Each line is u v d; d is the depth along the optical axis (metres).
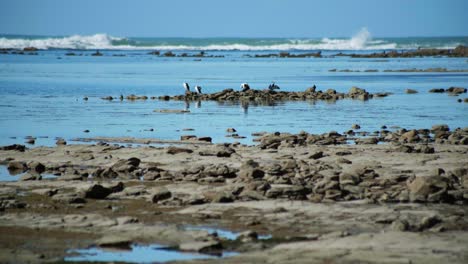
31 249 58.06
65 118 159.62
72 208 71.81
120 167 92.31
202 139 121.56
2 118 159.38
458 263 52.62
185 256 56.34
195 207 71.62
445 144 115.94
